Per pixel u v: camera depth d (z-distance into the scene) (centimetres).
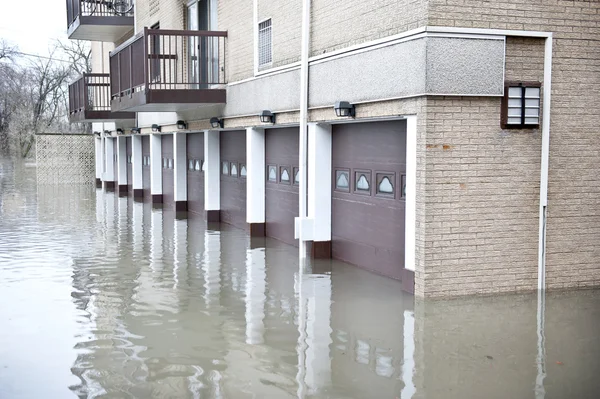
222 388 563
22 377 594
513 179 854
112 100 1764
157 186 2170
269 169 1388
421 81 810
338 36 1005
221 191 1667
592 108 888
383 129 975
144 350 663
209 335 710
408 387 559
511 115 845
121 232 1470
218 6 1493
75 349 669
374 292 882
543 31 854
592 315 770
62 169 3108
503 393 544
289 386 566
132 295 889
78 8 2234
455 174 829
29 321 770
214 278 984
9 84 5756
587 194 892
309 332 716
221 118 1498
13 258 1156
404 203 928
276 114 1234
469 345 666
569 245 890
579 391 547
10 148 5725
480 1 821
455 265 838
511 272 863
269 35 1253
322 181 1114
